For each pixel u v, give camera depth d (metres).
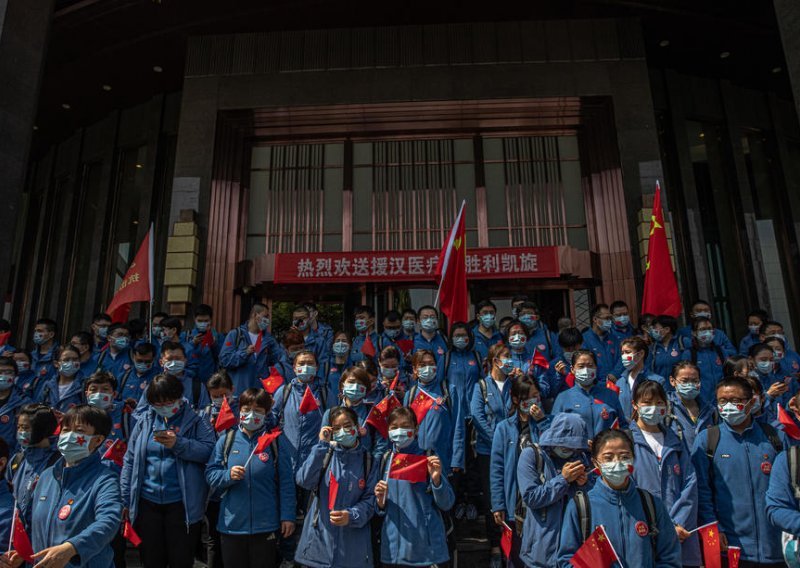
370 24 10.68
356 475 3.59
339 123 10.50
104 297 12.26
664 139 11.70
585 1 10.11
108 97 12.96
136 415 4.18
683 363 4.07
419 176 10.47
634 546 2.67
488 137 10.58
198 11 10.33
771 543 3.22
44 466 3.31
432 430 4.78
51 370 6.16
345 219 10.26
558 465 3.35
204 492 3.92
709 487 3.42
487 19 10.55
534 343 5.92
